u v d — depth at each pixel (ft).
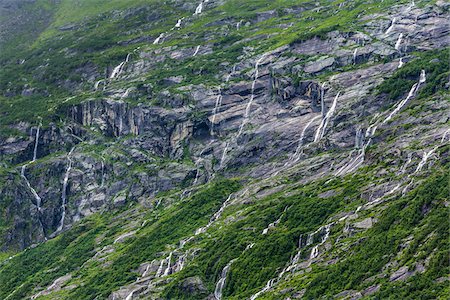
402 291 467.52
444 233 485.97
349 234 565.53
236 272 603.26
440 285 453.58
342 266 526.57
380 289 479.41
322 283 524.11
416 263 481.46
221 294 602.44
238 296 577.02
